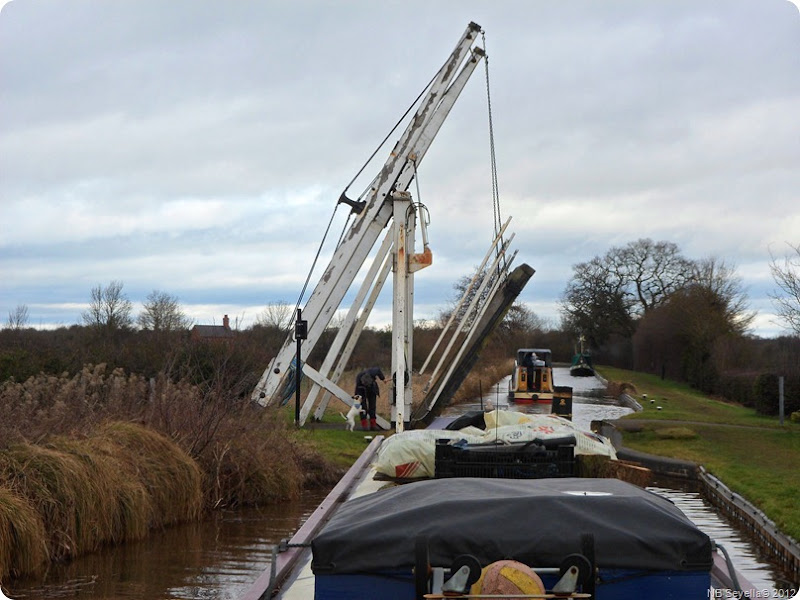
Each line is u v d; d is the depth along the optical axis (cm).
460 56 1975
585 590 403
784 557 959
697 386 4762
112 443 1162
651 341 6162
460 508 445
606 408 3475
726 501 1319
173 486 1192
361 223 2002
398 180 1986
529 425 834
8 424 1069
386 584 431
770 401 2789
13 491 938
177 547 1046
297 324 1917
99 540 1020
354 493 774
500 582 396
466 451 718
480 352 1809
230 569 938
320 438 1789
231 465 1348
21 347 1958
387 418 2212
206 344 2089
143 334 2761
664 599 428
